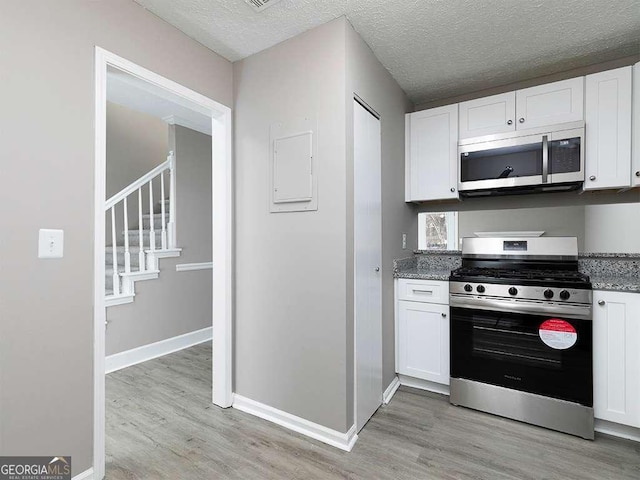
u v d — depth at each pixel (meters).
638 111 1.98
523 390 2.01
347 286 1.78
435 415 2.10
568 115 2.17
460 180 2.50
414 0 1.65
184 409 2.17
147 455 1.70
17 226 1.26
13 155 1.25
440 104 2.90
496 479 1.53
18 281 1.26
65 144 1.39
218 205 2.22
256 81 2.12
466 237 2.79
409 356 2.47
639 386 1.76
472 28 1.89
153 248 3.21
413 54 2.17
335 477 1.54
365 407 2.00
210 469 1.60
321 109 1.84
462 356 2.21
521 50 2.14
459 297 2.22
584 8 1.73
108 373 2.75
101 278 1.52
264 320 2.08
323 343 1.84
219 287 2.22
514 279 2.05
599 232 2.34
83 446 1.45
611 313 1.83
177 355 3.20
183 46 1.90
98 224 1.50
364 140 2.01
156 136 4.36
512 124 2.35
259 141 2.10
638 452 1.72
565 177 2.14
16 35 1.25
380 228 2.26
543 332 1.96
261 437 1.86
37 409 1.32
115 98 2.97
